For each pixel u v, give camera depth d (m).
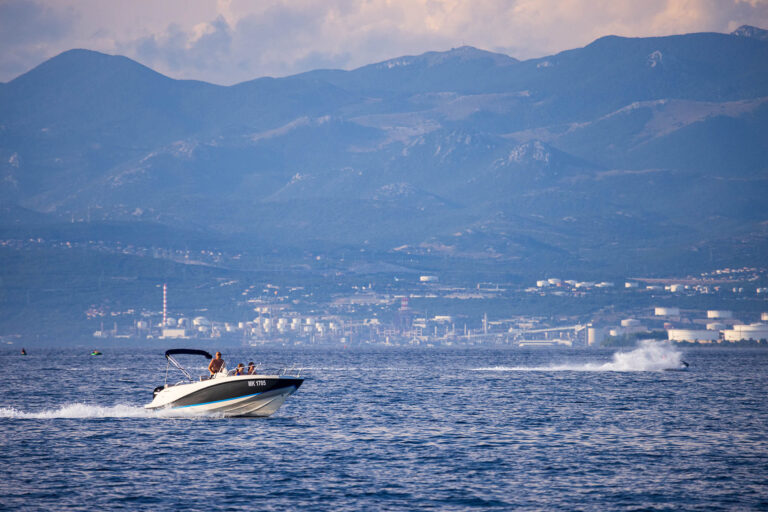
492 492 158.62
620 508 148.38
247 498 153.38
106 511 144.75
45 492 156.75
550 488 161.75
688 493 158.12
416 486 162.88
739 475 172.62
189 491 158.00
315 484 163.88
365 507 148.25
